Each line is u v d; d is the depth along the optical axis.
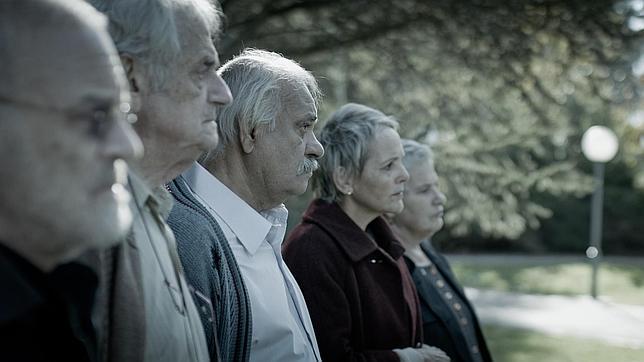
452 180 13.73
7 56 0.97
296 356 2.03
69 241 1.04
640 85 11.54
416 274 3.27
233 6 9.07
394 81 10.76
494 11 8.75
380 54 10.13
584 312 11.55
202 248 1.65
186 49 1.48
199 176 2.06
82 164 1.02
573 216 23.91
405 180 2.79
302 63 10.27
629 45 8.84
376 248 2.65
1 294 1.01
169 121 1.48
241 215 2.04
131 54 1.43
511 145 13.57
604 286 15.07
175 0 1.48
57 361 1.10
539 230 23.81
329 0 9.15
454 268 18.11
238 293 1.77
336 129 2.80
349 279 2.51
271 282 2.05
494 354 8.11
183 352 1.35
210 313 1.59
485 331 9.64
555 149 21.42
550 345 8.72
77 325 1.14
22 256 1.05
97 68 1.03
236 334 1.76
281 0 9.12
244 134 2.10
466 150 13.06
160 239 1.40
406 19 9.23
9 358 1.02
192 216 1.71
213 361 1.58
